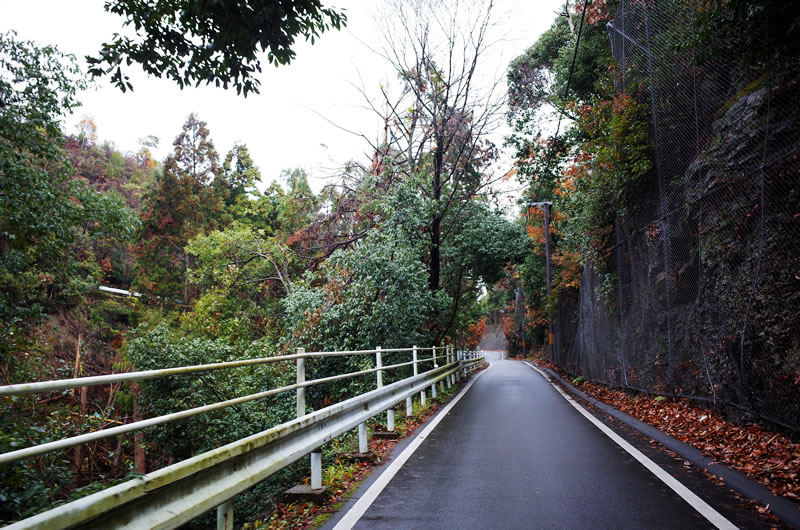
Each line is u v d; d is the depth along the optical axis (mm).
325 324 14125
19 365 12398
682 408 8961
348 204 19344
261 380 12719
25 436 5301
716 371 7914
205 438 11523
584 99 22875
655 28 10172
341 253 14930
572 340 23219
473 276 26516
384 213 16984
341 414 6148
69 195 12594
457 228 24625
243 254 27344
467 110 19203
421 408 11805
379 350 8375
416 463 6609
